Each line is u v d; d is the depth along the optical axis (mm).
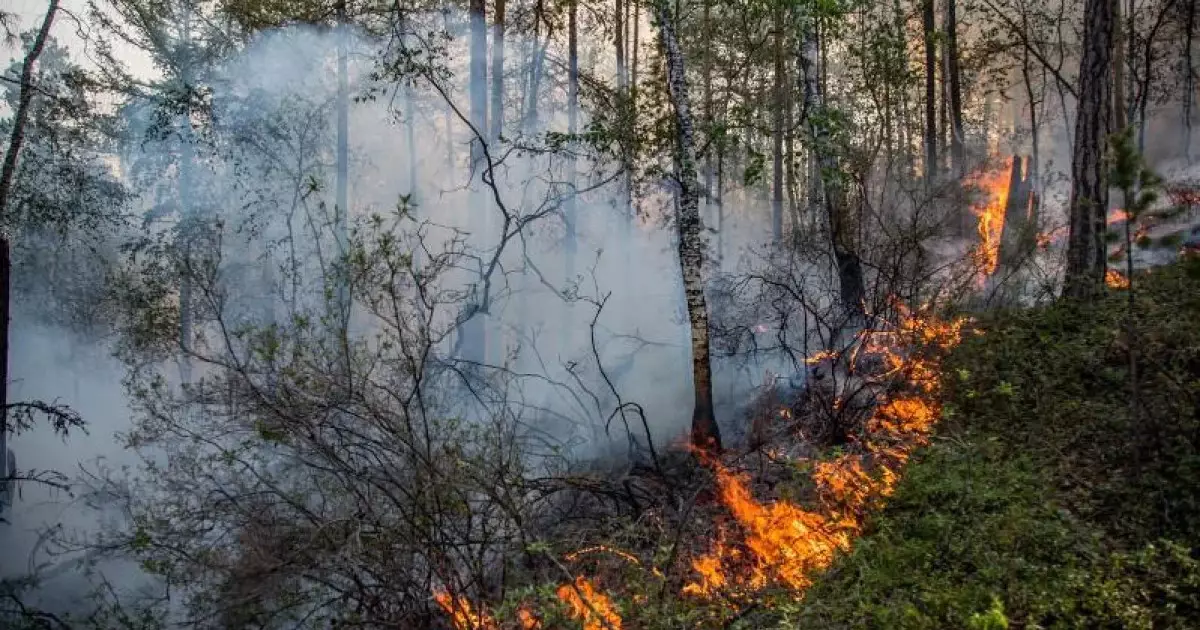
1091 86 8852
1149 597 4570
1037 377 7535
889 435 7750
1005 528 5398
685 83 9570
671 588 6242
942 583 5156
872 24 14164
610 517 7711
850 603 5242
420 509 6656
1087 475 5953
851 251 10391
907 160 17516
